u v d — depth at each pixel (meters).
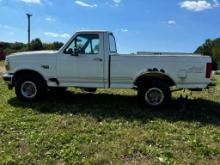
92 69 9.07
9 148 5.74
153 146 5.99
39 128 6.95
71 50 9.18
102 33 8.98
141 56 8.74
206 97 11.15
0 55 37.81
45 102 9.44
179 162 5.27
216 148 5.89
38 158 5.38
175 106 9.15
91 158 5.32
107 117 7.94
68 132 6.67
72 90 11.76
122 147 5.85
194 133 6.86
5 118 7.68
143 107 8.85
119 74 8.92
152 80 8.76
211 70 8.58
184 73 8.55
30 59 9.40
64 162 5.21
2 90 11.52
